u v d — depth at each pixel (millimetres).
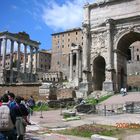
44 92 46875
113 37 55938
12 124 10320
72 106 44000
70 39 162375
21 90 49750
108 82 53281
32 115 31469
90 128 20047
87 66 57594
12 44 115625
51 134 18406
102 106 38906
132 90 72250
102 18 57844
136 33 54031
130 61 124938
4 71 107750
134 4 54562
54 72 147125
